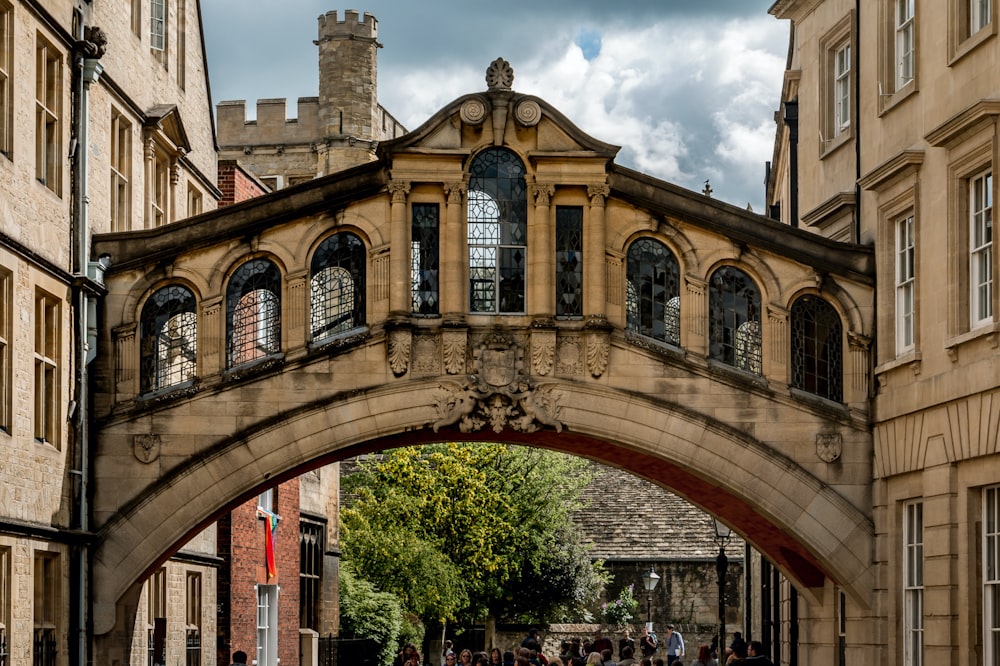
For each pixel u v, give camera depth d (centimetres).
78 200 2547
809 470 2684
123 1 2808
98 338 2620
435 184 2669
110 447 2602
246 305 2662
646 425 2669
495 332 2661
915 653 2573
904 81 2681
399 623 4672
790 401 2688
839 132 3111
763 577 3959
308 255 2659
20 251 2280
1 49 2259
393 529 4866
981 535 2366
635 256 2711
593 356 2656
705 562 5797
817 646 2909
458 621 5316
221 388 2622
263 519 3650
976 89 2353
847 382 2706
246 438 2616
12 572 2231
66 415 2502
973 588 2362
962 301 2398
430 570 4838
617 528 5978
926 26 2538
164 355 2645
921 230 2533
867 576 2672
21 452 2291
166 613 2989
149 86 2973
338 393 2631
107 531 2578
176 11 3225
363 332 2644
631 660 2706
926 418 2498
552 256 2675
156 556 2586
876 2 2750
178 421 2616
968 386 2339
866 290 2716
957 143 2389
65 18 2486
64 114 2498
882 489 2662
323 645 4034
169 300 2656
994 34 2292
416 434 2748
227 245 2650
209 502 2608
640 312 2702
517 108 2677
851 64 2984
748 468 2673
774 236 2703
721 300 2716
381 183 2672
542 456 5359
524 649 2472
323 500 4244
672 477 2947
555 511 5434
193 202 3350
